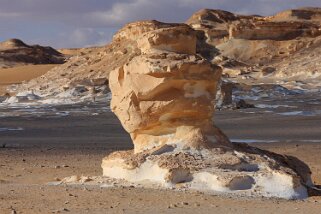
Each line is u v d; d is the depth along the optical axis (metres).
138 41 14.16
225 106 49.09
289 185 11.77
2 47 178.12
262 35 113.62
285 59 103.00
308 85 75.06
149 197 11.08
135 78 13.23
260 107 50.25
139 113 13.27
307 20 130.50
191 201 10.76
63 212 9.68
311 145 25.05
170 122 13.22
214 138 13.19
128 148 24.41
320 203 11.00
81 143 27.16
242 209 10.12
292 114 43.12
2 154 21.97
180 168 12.13
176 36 13.48
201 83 13.18
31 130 35.47
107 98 64.88
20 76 112.00
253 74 91.19
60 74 87.12
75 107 56.19
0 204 10.44
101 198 11.02
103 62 86.00
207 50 111.69
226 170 12.19
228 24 122.81
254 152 13.38
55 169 17.17
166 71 12.79
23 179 14.97
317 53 98.62
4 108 59.06
